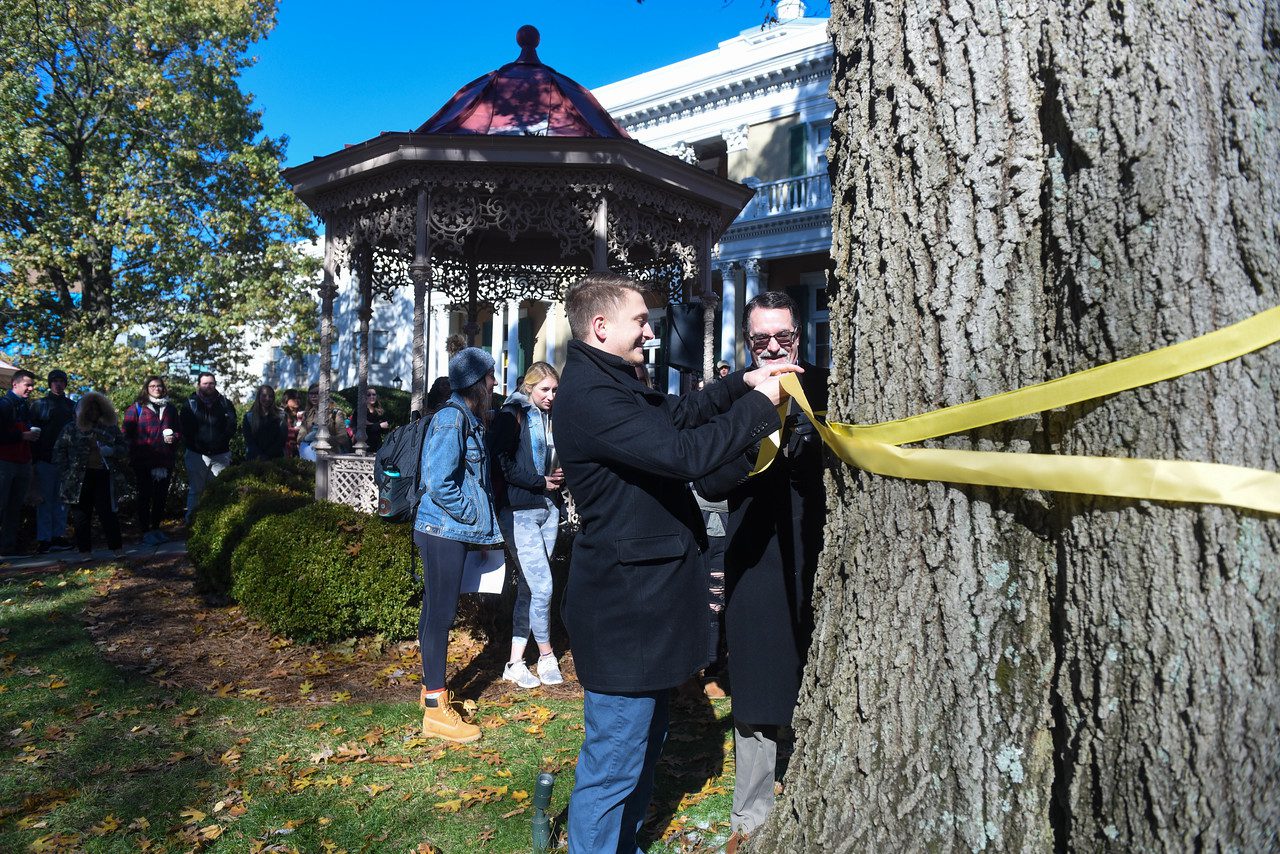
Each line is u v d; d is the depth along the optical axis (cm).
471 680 486
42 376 1652
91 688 463
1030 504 157
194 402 958
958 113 164
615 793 229
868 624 176
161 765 364
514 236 650
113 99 1803
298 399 1180
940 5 168
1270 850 134
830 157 203
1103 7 149
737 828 262
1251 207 141
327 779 349
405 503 405
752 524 258
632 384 229
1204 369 139
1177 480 138
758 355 271
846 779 176
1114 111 146
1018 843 154
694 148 2098
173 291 1905
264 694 460
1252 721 134
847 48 194
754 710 249
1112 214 145
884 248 175
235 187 1956
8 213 1781
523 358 2220
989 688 160
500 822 311
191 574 758
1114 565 144
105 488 856
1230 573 136
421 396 636
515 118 692
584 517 233
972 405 159
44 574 751
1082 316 148
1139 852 138
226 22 1858
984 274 161
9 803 328
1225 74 144
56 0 1725
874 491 177
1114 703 142
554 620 590
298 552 533
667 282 911
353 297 2577
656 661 222
